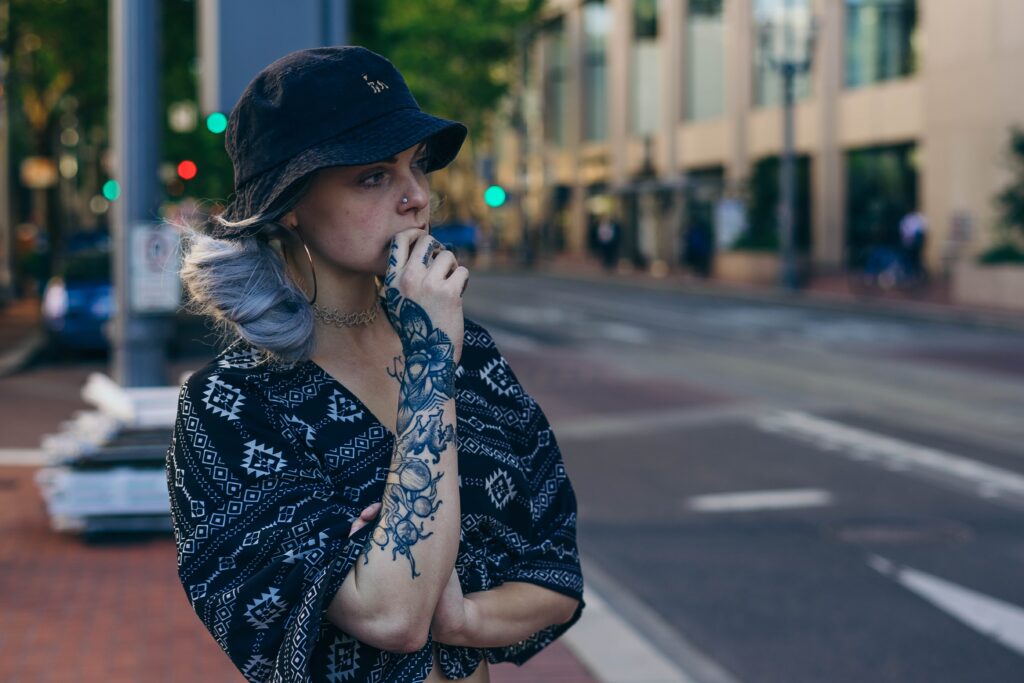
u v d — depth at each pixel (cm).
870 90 3900
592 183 6034
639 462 1126
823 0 4097
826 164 4119
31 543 798
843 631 649
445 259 184
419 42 5834
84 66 2692
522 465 200
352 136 176
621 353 2067
